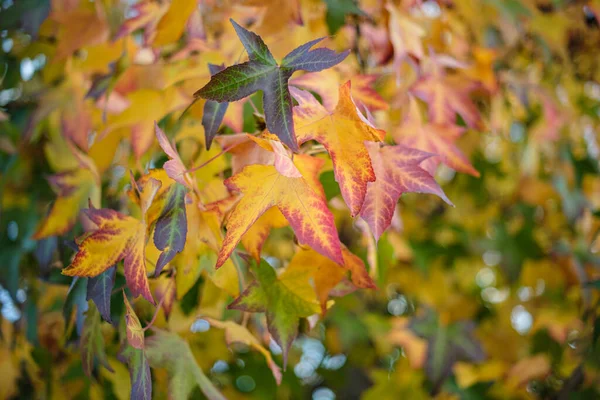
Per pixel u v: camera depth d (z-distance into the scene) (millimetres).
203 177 1169
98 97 1327
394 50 1353
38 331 1455
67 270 1040
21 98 1591
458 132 1291
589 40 1974
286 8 1304
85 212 1055
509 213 2047
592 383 1503
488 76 1492
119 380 1352
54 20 1446
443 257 1920
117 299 1227
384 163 1099
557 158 1953
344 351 2072
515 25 1695
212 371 1651
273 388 1779
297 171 1009
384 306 2182
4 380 1466
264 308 1114
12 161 1520
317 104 1040
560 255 1875
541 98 1820
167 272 1123
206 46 1293
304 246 1129
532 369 1760
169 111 1284
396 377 1845
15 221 1491
